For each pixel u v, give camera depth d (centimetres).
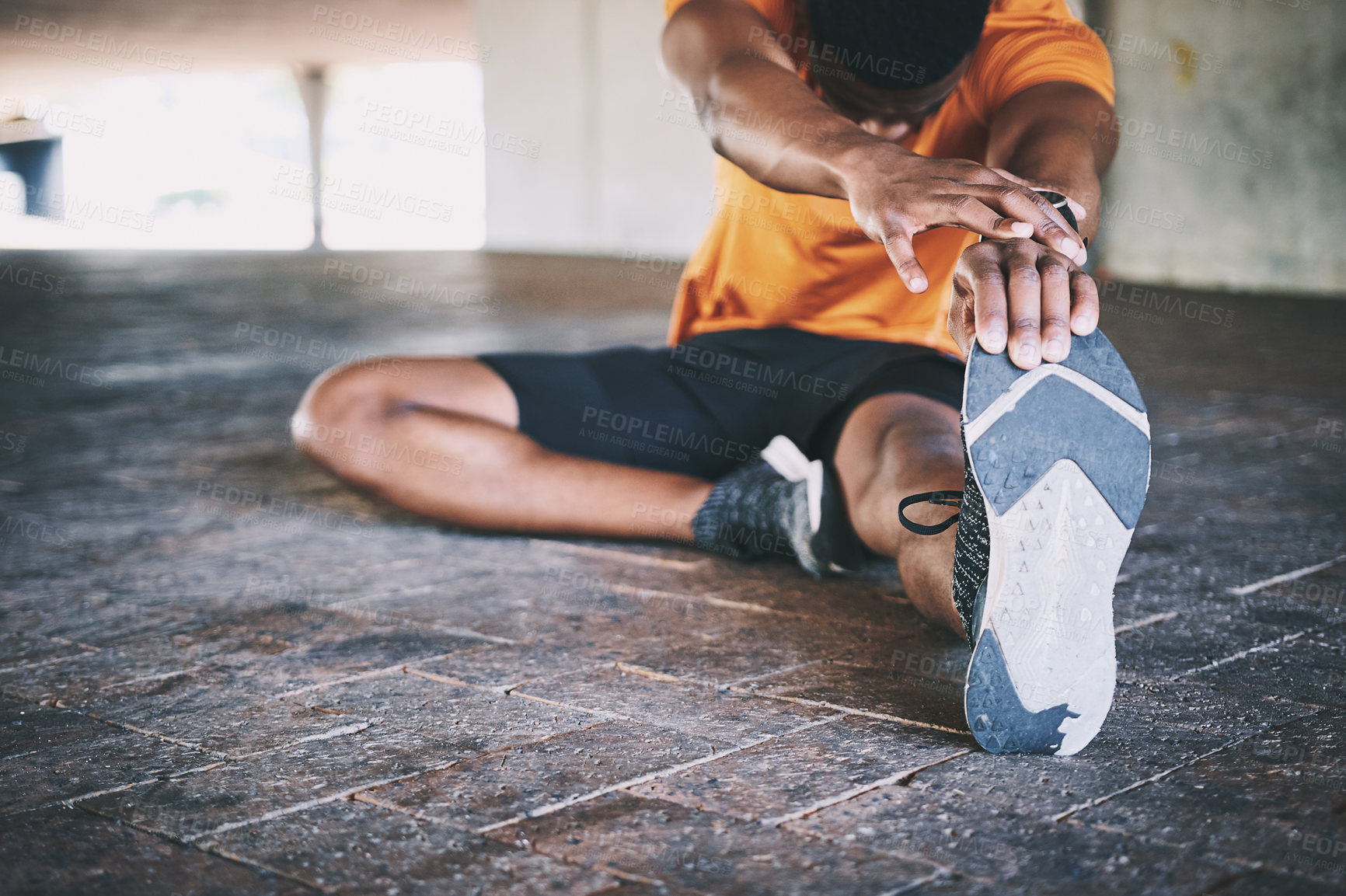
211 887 110
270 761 141
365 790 131
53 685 170
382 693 165
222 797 130
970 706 133
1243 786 129
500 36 1546
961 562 142
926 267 228
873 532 188
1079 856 113
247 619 202
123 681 172
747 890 107
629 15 1408
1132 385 130
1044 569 131
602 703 159
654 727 150
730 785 131
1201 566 232
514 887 109
